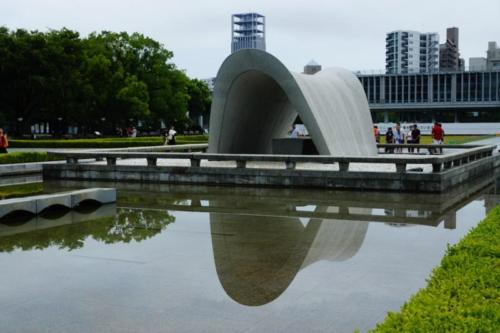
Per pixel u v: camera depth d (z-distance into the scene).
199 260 7.24
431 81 92.62
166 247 8.03
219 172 16.58
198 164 16.95
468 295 4.00
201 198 13.59
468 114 98.75
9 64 47.19
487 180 18.17
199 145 27.53
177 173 17.14
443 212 11.30
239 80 19.62
